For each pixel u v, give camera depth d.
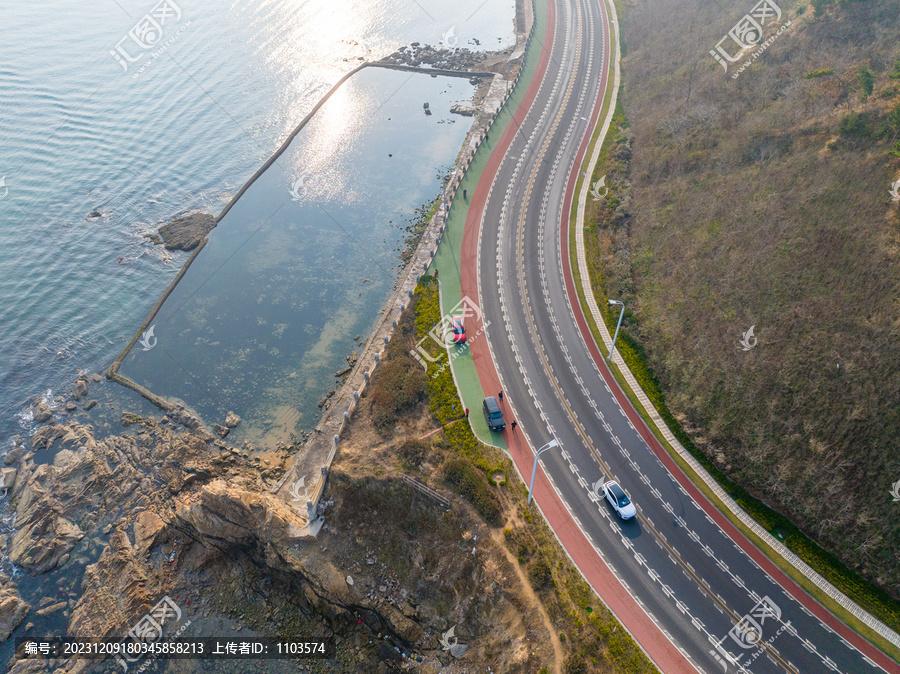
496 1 147.75
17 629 51.44
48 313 79.44
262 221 92.06
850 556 48.81
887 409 50.97
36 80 126.62
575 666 43.06
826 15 86.12
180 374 71.06
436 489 53.66
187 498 57.53
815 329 57.53
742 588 48.53
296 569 50.97
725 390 58.94
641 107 97.88
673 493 55.03
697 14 108.88
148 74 129.12
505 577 48.41
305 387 68.56
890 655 44.53
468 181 90.94
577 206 85.12
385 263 83.62
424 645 48.38
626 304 70.94
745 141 78.19
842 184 65.88
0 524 58.31
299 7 150.12
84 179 101.19
